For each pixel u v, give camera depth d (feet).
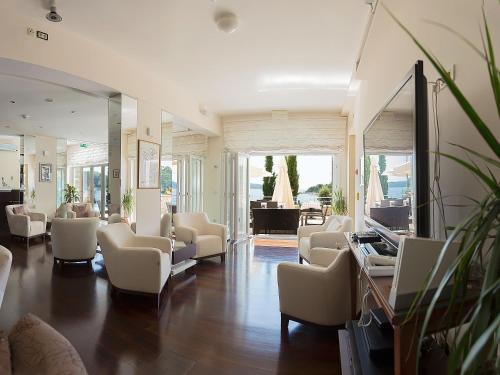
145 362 6.84
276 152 21.91
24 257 16.40
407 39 7.72
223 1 9.02
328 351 7.37
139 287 10.27
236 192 22.26
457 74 5.20
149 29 10.61
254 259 16.71
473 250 2.34
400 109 5.82
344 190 20.52
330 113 20.80
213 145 22.82
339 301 8.00
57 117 20.29
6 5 9.22
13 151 29.89
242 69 13.96
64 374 3.00
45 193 26.13
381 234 7.52
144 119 13.98
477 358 2.02
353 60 12.83
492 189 2.37
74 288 11.59
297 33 10.78
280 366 6.76
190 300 10.56
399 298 3.54
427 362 4.34
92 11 9.55
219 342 7.75
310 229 16.20
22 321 3.77
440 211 5.78
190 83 15.84
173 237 15.89
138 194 13.78
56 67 10.48
